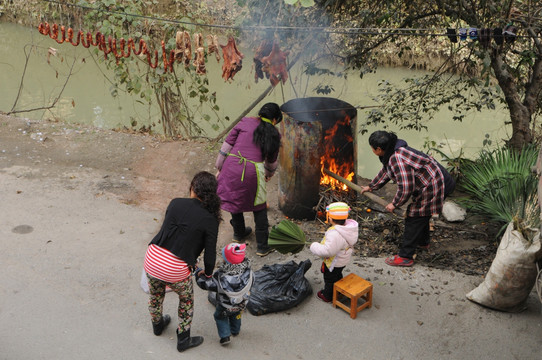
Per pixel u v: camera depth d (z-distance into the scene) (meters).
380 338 4.02
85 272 4.61
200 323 4.06
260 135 4.82
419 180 4.66
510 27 4.68
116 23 7.60
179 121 9.01
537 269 3.96
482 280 4.82
